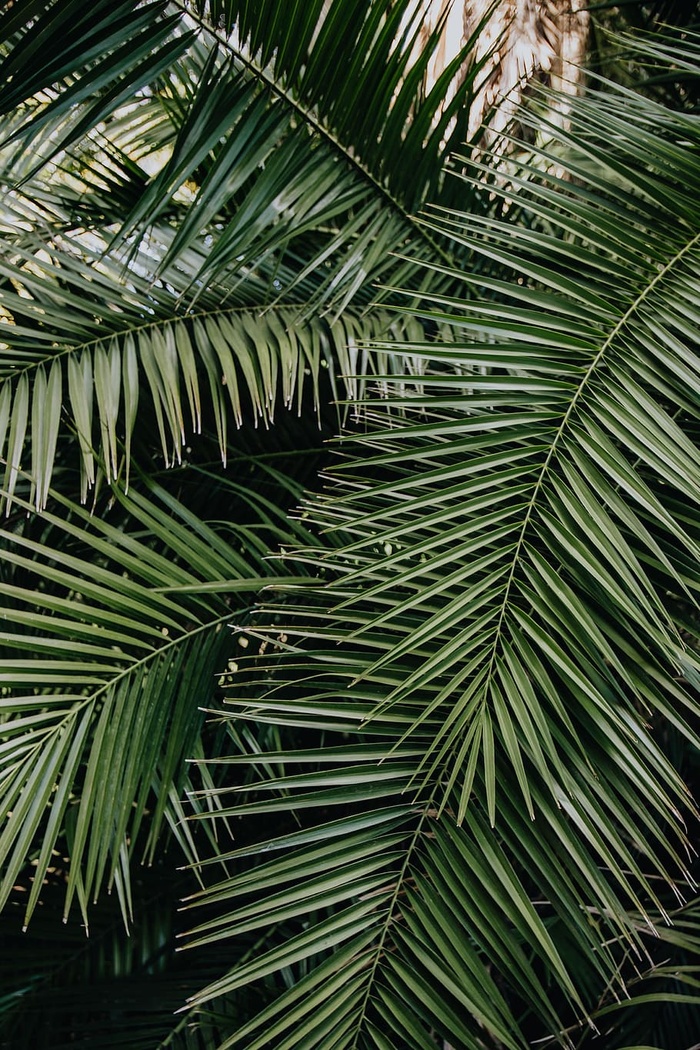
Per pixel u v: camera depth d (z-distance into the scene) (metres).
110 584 2.80
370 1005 2.40
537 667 2.37
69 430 3.33
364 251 3.18
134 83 2.67
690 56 2.85
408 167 3.14
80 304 3.06
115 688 2.73
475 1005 2.33
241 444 3.45
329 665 2.54
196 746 2.82
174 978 3.09
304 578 2.90
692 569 2.51
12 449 2.83
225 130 2.85
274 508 3.16
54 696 2.68
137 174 3.40
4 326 2.96
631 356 2.53
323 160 3.05
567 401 2.52
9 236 3.26
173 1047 2.94
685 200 2.67
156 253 3.34
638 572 2.35
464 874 2.41
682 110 3.07
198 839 3.30
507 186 3.49
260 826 3.35
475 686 2.38
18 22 2.45
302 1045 2.33
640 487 2.39
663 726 3.37
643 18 3.95
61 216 3.46
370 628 2.57
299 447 3.51
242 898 3.26
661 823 3.32
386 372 3.17
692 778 3.46
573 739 2.46
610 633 2.46
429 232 3.24
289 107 2.90
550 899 2.40
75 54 2.55
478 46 4.14
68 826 2.90
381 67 2.91
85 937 3.21
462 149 3.19
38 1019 3.13
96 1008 3.03
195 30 2.69
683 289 2.59
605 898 2.36
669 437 2.50
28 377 2.98
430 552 2.67
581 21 4.11
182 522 3.42
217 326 3.16
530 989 2.50
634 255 2.63
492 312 2.58
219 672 2.92
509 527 2.46
